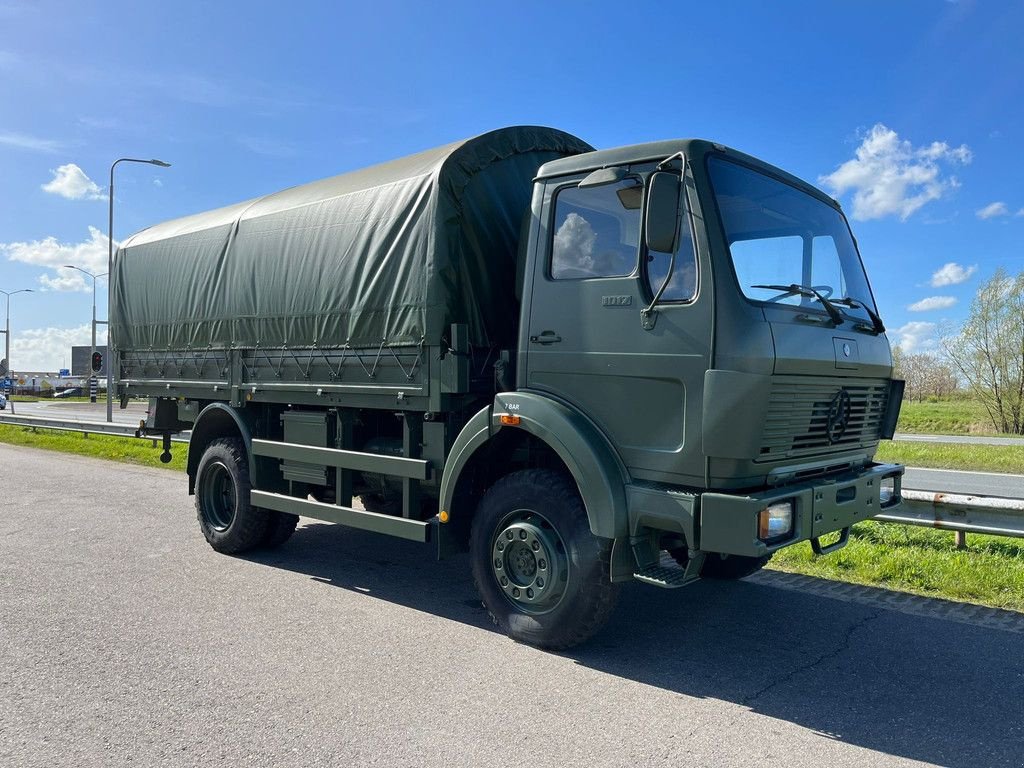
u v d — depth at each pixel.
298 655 4.32
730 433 3.74
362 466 5.54
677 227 3.92
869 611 5.20
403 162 5.73
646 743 3.30
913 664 4.25
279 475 6.73
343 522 5.64
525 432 4.73
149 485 11.15
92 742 3.27
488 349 5.30
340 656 4.31
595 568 4.19
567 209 4.56
